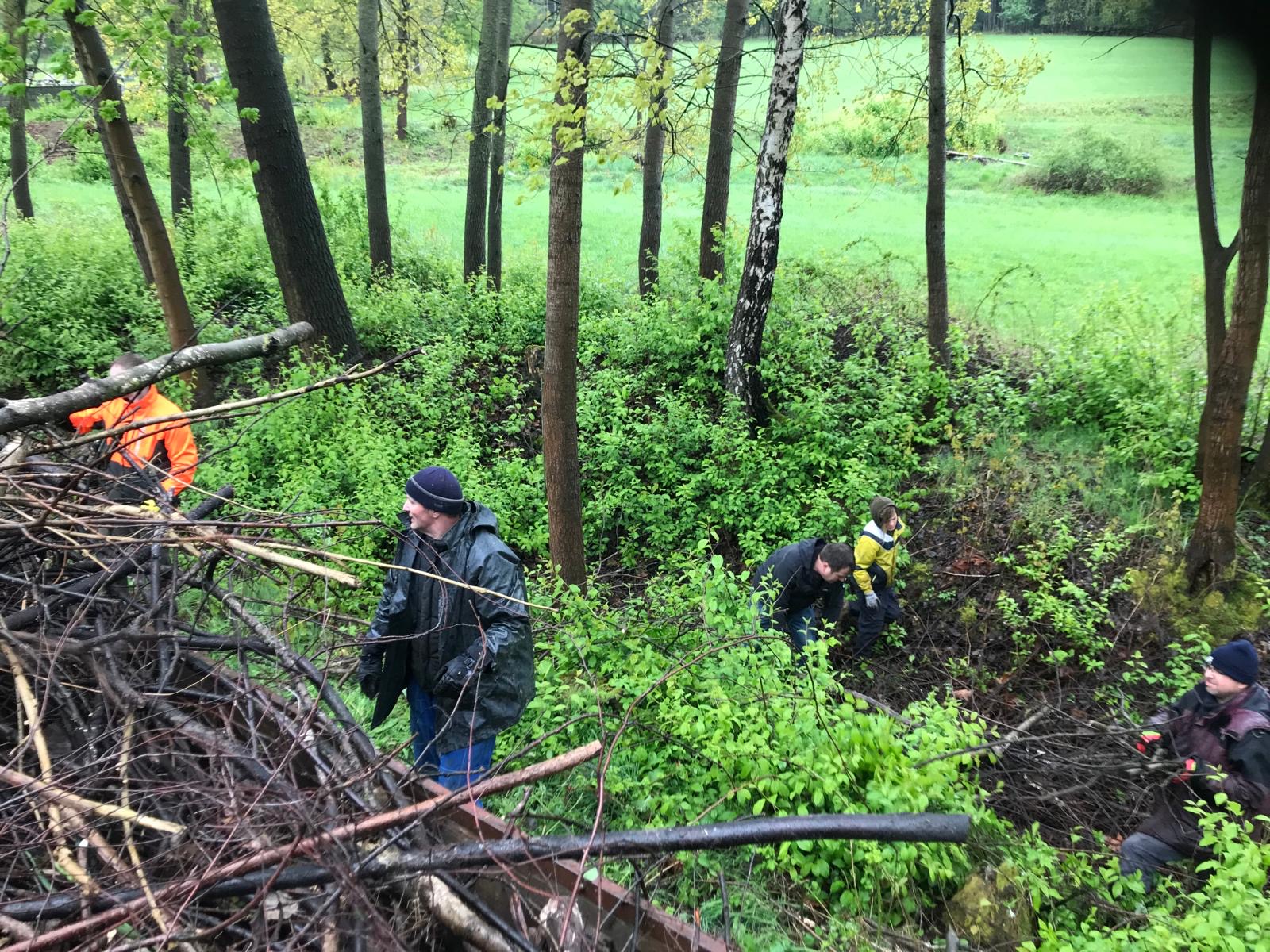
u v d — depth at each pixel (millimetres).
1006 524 7621
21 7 9000
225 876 2084
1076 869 3623
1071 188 21703
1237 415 6199
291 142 9133
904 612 7000
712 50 7125
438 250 15938
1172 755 4117
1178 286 12953
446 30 13930
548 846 2283
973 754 3459
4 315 9484
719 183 10844
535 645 4523
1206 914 2867
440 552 3348
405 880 2270
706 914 2803
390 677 3406
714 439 8430
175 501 4215
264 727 2955
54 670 2746
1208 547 6434
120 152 7770
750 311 8961
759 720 3477
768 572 5598
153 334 9789
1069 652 6074
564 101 5340
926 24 10352
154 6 7379
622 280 13070
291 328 4148
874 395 9242
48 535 3178
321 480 7371
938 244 9461
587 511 8047
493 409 9516
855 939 2723
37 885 2273
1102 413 9125
